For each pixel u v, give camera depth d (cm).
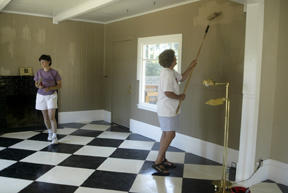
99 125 584
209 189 293
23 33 529
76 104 605
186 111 413
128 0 402
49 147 425
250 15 277
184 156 393
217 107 365
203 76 381
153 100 486
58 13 525
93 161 368
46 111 442
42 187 290
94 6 404
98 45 620
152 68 486
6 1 387
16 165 349
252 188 294
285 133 303
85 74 610
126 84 552
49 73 422
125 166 353
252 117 286
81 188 290
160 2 412
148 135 493
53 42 563
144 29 491
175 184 304
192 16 393
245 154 294
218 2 353
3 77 502
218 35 355
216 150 370
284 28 297
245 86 288
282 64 302
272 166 315
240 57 330
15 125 523
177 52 430
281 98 304
